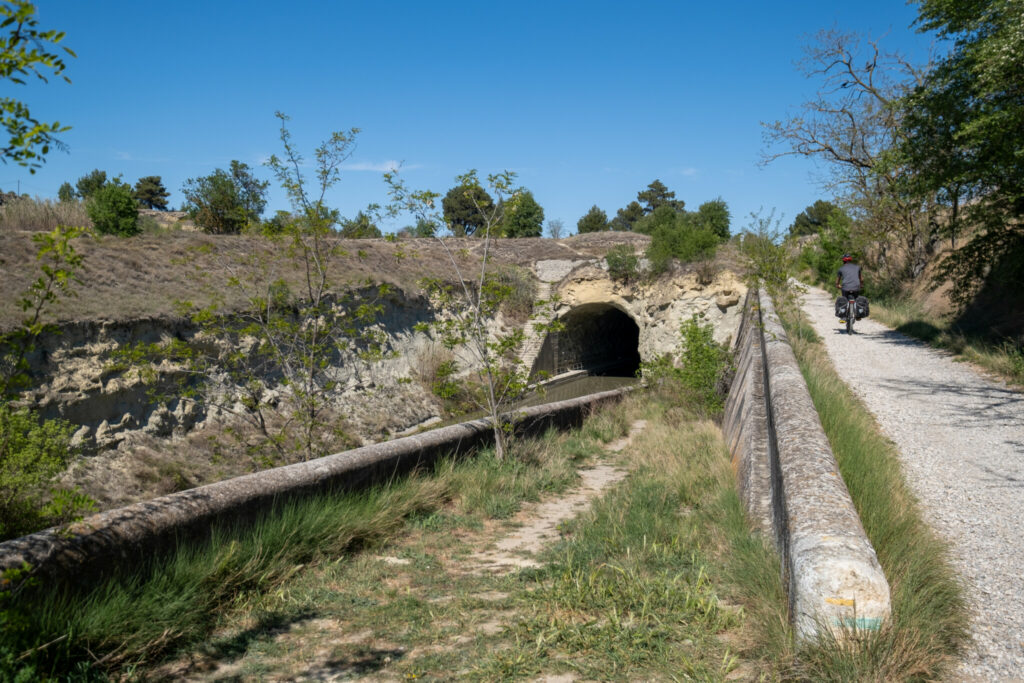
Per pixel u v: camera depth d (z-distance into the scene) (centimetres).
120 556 419
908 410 885
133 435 1224
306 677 348
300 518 561
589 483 915
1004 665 310
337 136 937
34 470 693
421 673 343
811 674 285
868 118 2555
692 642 352
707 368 1440
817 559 305
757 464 615
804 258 3484
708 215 3778
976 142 1268
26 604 346
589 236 4088
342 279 2036
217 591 446
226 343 1450
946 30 1355
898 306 2067
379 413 1822
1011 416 839
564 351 3256
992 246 1409
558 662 341
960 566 427
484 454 905
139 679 350
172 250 1734
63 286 406
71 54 290
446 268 2788
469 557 573
